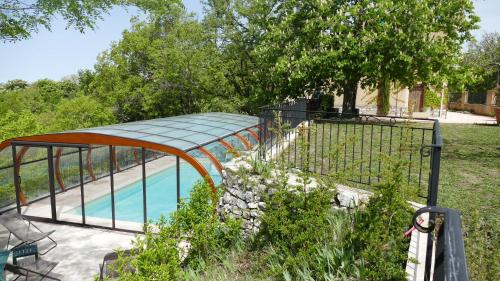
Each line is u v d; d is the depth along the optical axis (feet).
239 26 100.12
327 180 18.49
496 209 19.86
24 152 38.45
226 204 25.08
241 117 61.52
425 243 14.67
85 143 34.94
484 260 12.84
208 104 98.68
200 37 98.37
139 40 105.70
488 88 124.16
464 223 17.35
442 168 30.68
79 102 92.17
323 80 79.00
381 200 15.12
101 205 42.45
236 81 105.70
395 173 15.72
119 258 16.26
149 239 17.12
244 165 25.25
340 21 70.28
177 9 95.96
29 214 38.04
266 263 17.48
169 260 16.47
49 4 30.40
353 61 69.87
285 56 73.51
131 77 107.14
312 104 86.63
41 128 66.18
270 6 92.68
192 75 99.60
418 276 12.64
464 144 45.16
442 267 4.71
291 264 15.39
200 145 35.60
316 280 14.73
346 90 80.59
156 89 106.32
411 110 19.93
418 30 63.05
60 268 26.48
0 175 37.68
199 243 19.88
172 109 104.68
